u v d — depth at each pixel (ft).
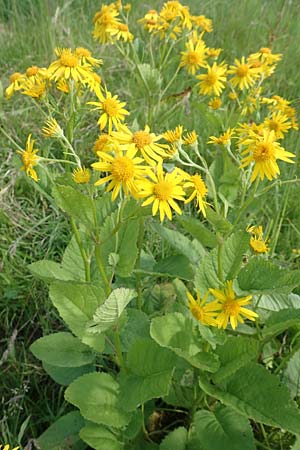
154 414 1.28
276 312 1.14
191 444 1.12
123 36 1.89
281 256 1.62
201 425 1.08
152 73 1.86
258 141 1.12
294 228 1.67
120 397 1.06
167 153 1.13
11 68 2.61
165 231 1.29
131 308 1.31
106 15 1.90
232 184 1.38
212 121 1.77
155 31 1.97
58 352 1.20
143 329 1.22
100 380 1.08
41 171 1.18
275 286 1.05
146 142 1.03
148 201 0.96
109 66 2.63
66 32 2.73
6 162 1.97
